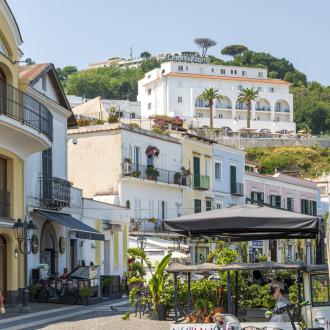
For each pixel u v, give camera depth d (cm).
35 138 3041
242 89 13950
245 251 2748
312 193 8038
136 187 5178
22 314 2577
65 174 3847
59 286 3089
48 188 3456
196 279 2492
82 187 5100
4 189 3042
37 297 3117
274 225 1703
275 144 11481
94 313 2600
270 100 14625
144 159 5316
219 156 6394
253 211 1756
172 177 5650
